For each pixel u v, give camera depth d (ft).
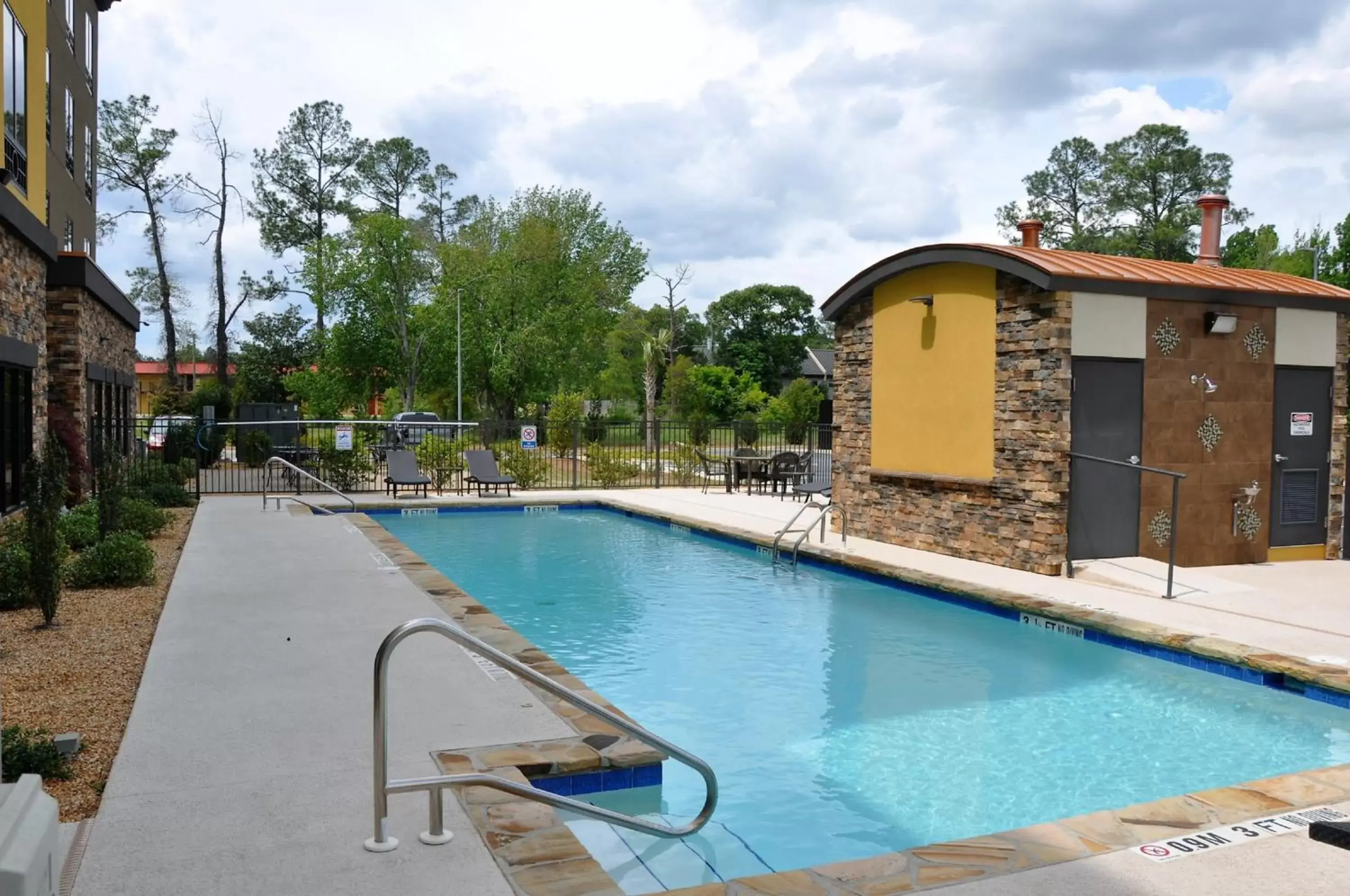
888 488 37.37
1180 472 31.50
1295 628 22.99
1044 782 15.69
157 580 28.22
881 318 37.47
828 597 30.63
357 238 151.23
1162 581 28.09
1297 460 33.53
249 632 21.59
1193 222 159.94
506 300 150.00
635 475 66.39
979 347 32.40
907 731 18.12
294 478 59.11
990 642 24.82
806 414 145.07
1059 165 171.83
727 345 233.14
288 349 171.01
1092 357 29.86
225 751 13.88
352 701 16.39
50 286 45.47
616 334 187.32
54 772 12.94
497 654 11.09
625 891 11.21
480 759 13.57
